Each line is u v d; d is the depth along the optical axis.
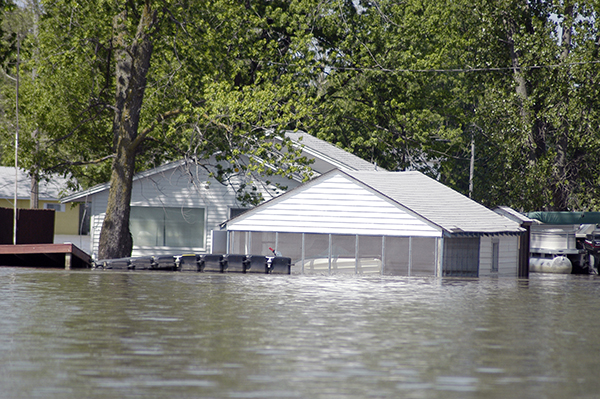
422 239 139.88
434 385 42.66
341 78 197.75
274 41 179.00
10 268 126.31
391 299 88.38
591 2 171.38
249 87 141.75
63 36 149.88
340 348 53.41
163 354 50.09
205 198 162.12
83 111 160.88
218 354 50.31
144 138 145.88
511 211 154.25
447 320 70.38
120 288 94.69
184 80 148.88
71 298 82.25
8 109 182.88
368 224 133.62
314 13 192.25
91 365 46.25
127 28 145.62
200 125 147.12
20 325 61.75
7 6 125.06
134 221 162.75
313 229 135.38
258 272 130.75
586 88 172.38
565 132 186.12
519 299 94.44
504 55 191.12
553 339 59.97
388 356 50.81
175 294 88.62
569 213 169.75
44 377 42.94
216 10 150.75
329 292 95.00
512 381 44.06
